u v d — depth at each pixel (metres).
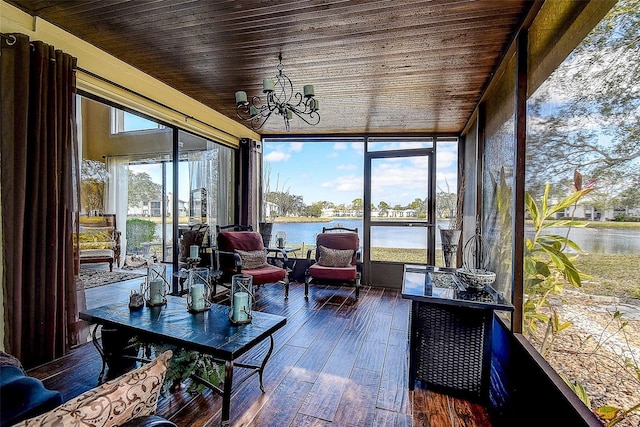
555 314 1.62
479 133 3.65
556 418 1.46
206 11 2.13
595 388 1.25
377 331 3.10
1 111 2.07
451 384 2.06
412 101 3.75
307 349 2.68
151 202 4.86
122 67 2.96
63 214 2.35
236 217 5.40
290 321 3.35
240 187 5.32
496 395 2.11
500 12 2.04
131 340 2.12
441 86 3.29
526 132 2.10
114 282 4.57
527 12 1.98
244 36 2.45
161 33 2.44
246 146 5.28
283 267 4.81
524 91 2.12
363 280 5.17
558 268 1.59
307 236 5.53
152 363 0.86
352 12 2.09
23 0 2.09
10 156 2.09
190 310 2.23
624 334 1.09
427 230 5.02
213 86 3.52
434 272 2.75
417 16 2.11
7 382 0.85
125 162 4.96
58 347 2.35
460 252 4.73
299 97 3.69
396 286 5.05
